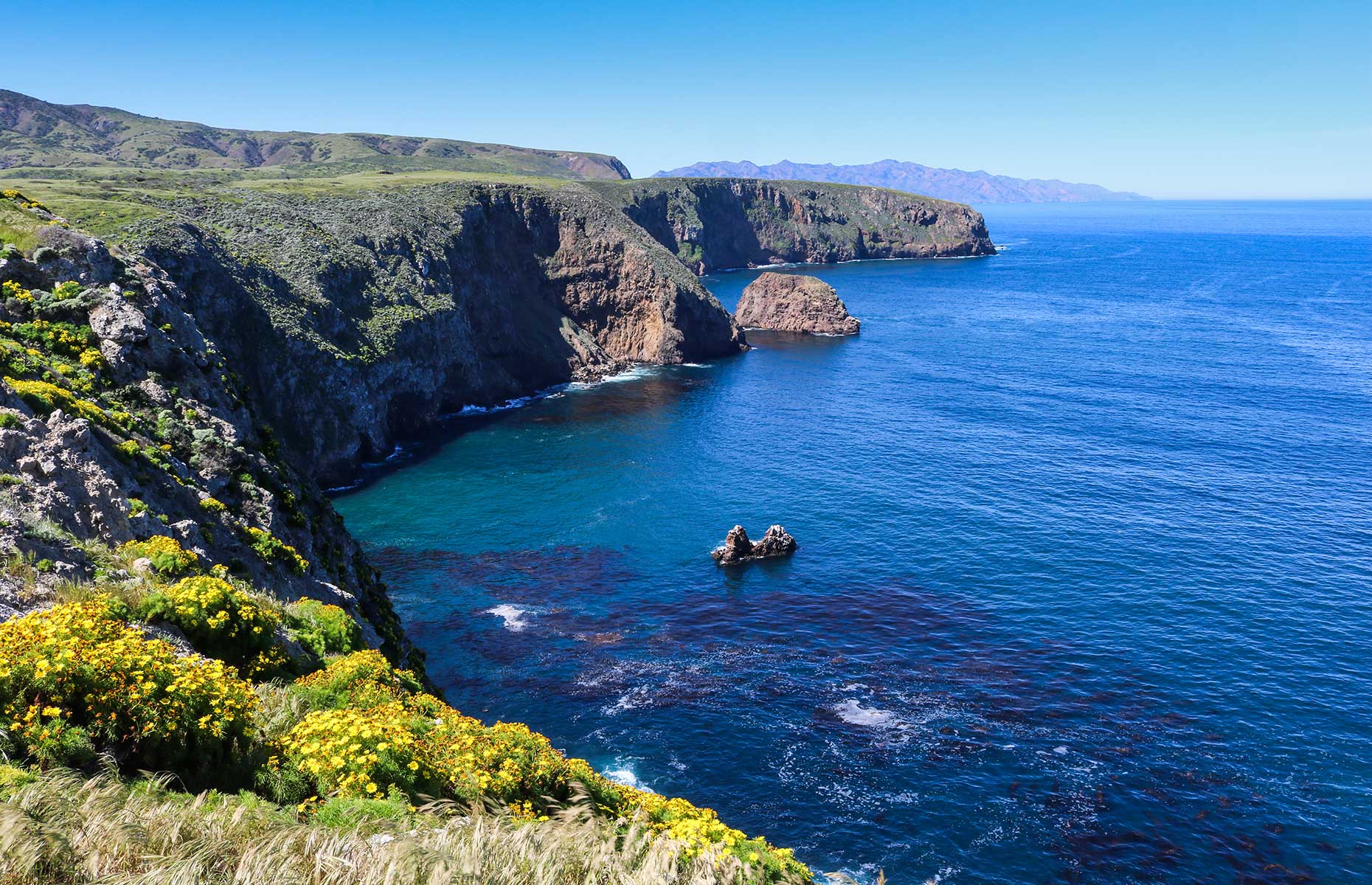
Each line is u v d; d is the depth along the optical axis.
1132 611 60.25
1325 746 44.88
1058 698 49.56
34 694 14.35
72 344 38.50
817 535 75.50
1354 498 82.25
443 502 84.88
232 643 23.23
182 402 40.59
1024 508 81.00
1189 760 43.81
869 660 54.19
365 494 87.44
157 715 14.87
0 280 40.00
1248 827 38.97
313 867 12.05
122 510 27.52
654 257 168.50
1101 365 150.88
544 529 77.62
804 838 38.50
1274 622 58.31
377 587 48.19
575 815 16.27
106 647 15.37
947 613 60.59
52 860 10.91
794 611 61.28
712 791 41.75
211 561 30.70
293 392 90.38
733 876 15.80
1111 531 75.00
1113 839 38.38
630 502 84.62
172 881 10.97
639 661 54.25
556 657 54.69
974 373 146.50
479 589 65.12
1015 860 37.19
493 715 47.91
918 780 42.38
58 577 21.45
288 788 15.94
